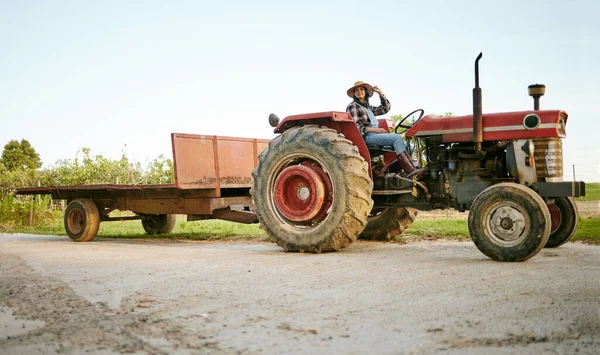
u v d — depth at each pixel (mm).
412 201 6262
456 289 3666
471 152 5812
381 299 3396
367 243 7090
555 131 5234
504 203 5004
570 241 6812
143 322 2941
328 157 5949
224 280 4160
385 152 6777
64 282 4234
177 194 8070
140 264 5238
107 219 9039
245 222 7820
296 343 2525
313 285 3904
